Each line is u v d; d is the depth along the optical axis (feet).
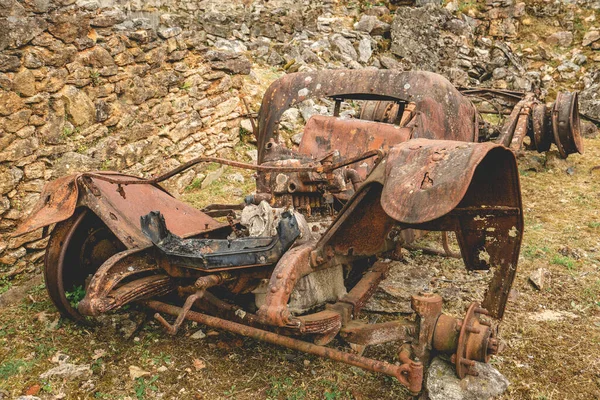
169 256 9.73
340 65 32.48
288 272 8.82
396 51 35.63
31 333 11.50
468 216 9.68
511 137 20.06
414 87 13.84
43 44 15.16
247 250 9.26
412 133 13.26
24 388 9.73
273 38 33.78
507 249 9.54
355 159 9.51
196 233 11.23
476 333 8.92
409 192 7.98
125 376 10.16
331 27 35.96
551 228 17.99
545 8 37.73
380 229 10.06
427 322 9.10
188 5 30.91
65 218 10.66
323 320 9.12
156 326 11.91
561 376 10.22
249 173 22.98
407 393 9.71
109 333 11.55
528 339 11.46
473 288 13.69
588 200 20.53
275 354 10.94
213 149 22.98
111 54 17.70
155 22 23.57
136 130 18.78
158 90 19.81
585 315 12.52
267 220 9.64
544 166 24.50
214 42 30.22
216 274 9.57
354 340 9.52
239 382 10.07
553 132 21.31
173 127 20.65
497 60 36.06
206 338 11.51
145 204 11.99
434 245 16.79
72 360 10.60
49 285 11.16
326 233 9.50
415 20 34.81
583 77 34.53
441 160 8.07
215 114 23.00
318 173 10.77
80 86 16.56
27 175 14.51
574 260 15.44
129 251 10.22
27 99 14.53
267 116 15.66
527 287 13.85
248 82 26.68
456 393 9.01
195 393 9.74
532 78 35.24
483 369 9.77
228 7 33.06
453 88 14.40
